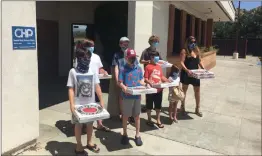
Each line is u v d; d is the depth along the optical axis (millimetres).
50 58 11070
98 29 10961
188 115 6453
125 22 10523
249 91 9484
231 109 7121
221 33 37562
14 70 4090
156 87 5066
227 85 10555
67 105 6902
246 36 36625
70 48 10773
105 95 7996
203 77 5715
